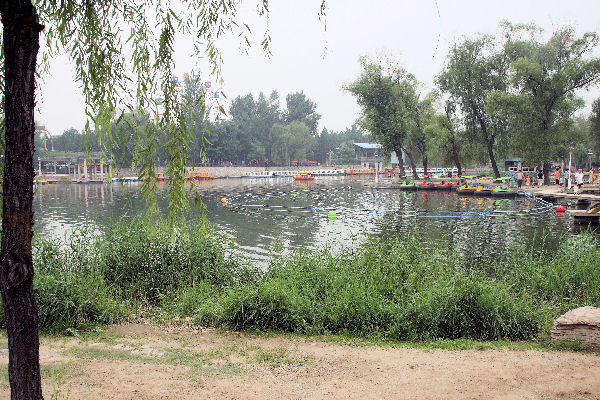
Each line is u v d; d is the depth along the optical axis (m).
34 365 2.60
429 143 52.31
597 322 6.25
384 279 8.81
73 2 3.41
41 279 7.72
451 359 5.88
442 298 7.43
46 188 52.38
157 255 10.02
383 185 48.91
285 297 7.68
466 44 43.78
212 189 50.28
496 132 45.47
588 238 11.47
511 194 35.22
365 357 6.00
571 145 33.44
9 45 2.45
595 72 35.44
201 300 8.48
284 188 51.47
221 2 3.77
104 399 4.54
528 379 5.15
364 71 49.66
